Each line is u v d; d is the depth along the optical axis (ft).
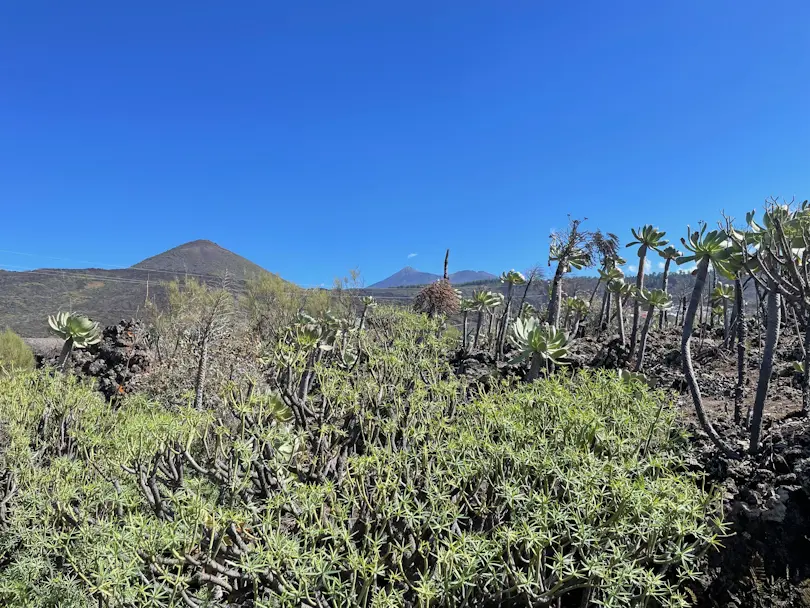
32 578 9.39
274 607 7.69
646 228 40.09
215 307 33.63
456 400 13.53
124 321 37.11
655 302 30.58
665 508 8.02
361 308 46.16
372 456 9.77
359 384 14.33
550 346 20.59
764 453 13.05
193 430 11.23
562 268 38.37
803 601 9.50
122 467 10.51
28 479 12.44
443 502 8.82
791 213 16.52
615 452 10.32
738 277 19.84
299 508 9.41
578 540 8.07
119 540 7.91
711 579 10.11
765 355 13.66
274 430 11.09
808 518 10.44
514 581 7.64
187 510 8.45
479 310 43.91
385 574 8.39
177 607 7.73
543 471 8.84
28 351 33.83
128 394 31.40
